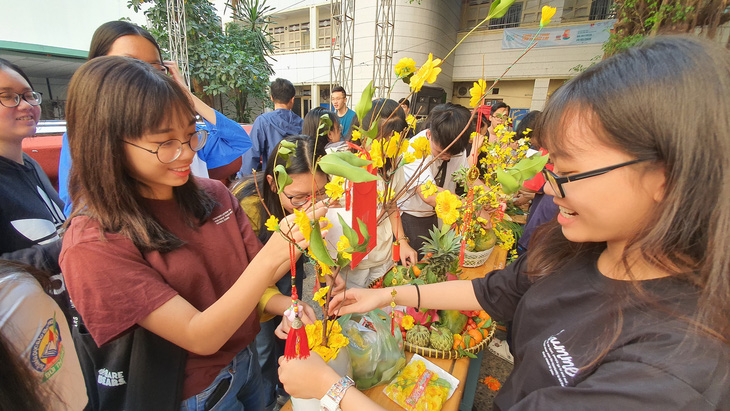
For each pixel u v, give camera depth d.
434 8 9.44
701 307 0.38
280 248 0.62
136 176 0.65
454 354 1.00
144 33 1.22
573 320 0.52
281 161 1.04
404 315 1.08
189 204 0.77
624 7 3.61
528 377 0.56
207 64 4.71
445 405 0.86
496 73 10.79
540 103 10.32
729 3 2.70
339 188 0.58
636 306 0.44
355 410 0.56
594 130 0.41
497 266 1.67
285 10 10.92
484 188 1.59
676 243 0.40
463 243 1.07
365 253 0.57
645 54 0.41
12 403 0.44
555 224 0.66
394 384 0.88
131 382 0.72
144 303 0.61
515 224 2.19
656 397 0.36
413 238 1.84
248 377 0.98
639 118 0.38
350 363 0.77
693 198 0.37
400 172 1.52
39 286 0.56
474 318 1.14
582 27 9.40
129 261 0.61
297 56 11.20
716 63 0.37
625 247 0.45
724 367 0.35
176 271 0.69
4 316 0.49
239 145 1.95
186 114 0.63
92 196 0.60
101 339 0.60
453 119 1.61
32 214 1.08
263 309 0.97
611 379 0.40
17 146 1.15
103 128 0.57
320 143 1.10
